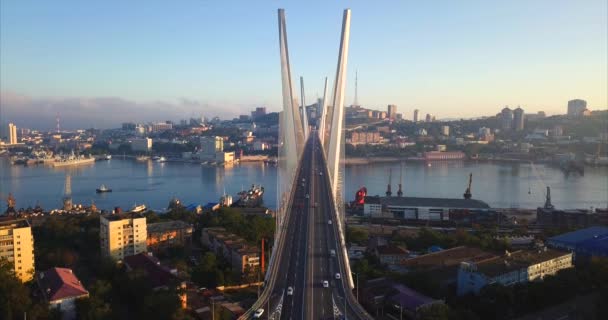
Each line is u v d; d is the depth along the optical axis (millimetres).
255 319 121062
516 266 182250
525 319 157875
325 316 122062
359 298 165500
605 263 186375
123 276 180125
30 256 193750
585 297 175750
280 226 191250
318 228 192500
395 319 153875
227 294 178250
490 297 162125
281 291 137375
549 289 168000
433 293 172250
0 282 154250
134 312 163750
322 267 154125
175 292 157875
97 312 148750
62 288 158875
